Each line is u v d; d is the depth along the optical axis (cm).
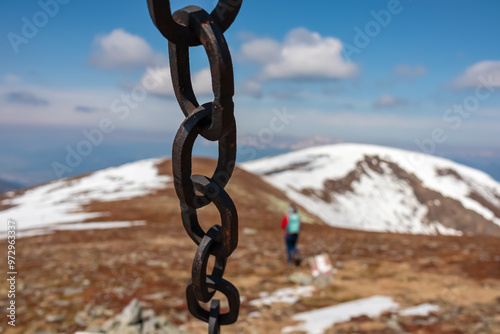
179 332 623
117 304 816
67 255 1480
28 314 754
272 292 913
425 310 720
